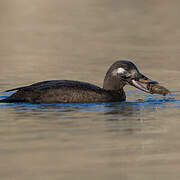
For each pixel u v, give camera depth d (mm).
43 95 14125
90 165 8648
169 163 8781
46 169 8422
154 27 35875
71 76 20656
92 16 40438
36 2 45344
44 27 35875
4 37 32125
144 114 12930
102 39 31906
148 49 28438
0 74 20984
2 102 14172
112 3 46281
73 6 44969
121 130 11148
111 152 9430
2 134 10688
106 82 15203
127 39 31953
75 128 11273
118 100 14969
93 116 12578
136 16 40188
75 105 14000
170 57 25781
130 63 15281
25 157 9070
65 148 9656
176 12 41438
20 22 37469
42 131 10938
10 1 44438
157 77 20391
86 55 26578
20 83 18781
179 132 10969
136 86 15141
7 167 8523
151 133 10875
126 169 8453
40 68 22625
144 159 9023
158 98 15656
